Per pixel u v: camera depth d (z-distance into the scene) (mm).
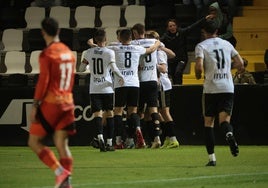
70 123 22781
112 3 68438
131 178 27797
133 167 32219
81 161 35406
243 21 61344
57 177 22406
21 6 70750
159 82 44625
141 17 64250
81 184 25891
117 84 42594
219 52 31547
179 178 27578
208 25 31828
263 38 60875
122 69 42438
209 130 32156
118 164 33750
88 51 41688
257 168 31281
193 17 61969
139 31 43500
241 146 45906
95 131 48156
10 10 68812
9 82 57844
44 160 22672
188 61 59156
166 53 45125
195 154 39375
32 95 49344
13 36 65750
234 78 50188
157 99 44094
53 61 22312
